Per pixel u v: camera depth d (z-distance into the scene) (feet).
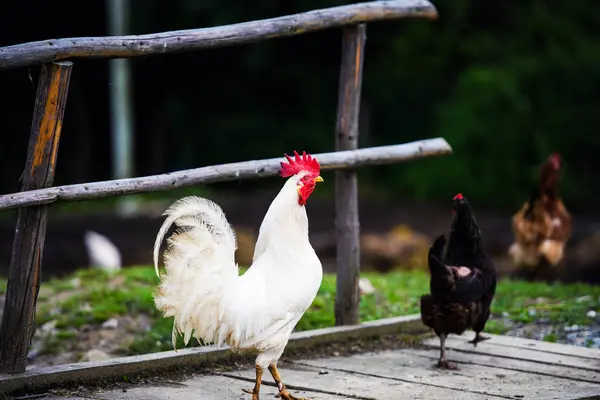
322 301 42.93
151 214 92.84
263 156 113.29
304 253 26.13
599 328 38.70
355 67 35.01
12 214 91.91
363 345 34.55
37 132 26.48
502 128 109.29
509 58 114.52
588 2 118.01
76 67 106.63
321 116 116.88
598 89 113.91
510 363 31.63
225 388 28.04
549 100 112.88
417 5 36.04
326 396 27.30
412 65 116.16
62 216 91.61
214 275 25.03
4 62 25.41
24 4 103.65
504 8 116.26
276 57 114.73
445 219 95.91
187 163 113.91
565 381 29.07
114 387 27.96
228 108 116.98
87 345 37.73
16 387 26.55
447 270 30.12
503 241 79.71
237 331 25.03
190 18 109.50
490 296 31.99
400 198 111.34
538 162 109.50
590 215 101.19
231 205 98.78
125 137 97.66
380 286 47.70
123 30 97.96
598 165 113.19
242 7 108.17
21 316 26.91
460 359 32.30
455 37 115.96
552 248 54.49
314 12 33.58
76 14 105.91
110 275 49.85
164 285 24.94
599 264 70.69
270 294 25.39
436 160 110.22
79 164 109.50
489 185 108.58
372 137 118.01
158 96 114.52
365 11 34.58
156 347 36.19
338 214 35.53
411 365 31.37
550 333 38.04
